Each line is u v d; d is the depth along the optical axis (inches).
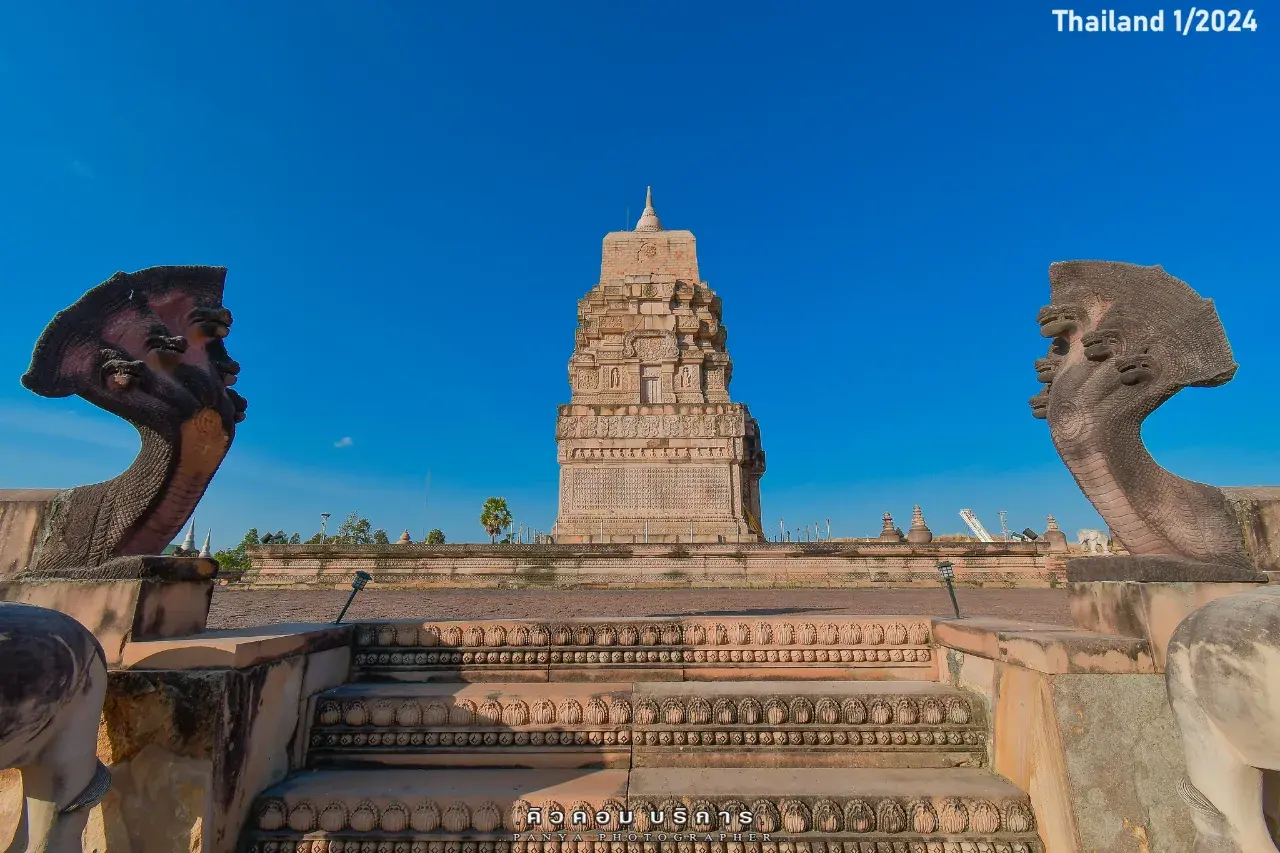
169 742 142.5
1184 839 138.0
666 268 1400.1
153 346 176.2
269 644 165.9
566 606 485.7
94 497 175.0
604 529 1115.9
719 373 1301.7
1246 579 153.2
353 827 156.0
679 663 218.2
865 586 808.3
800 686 204.2
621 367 1299.2
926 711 184.7
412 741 185.2
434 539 1882.4
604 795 159.2
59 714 114.5
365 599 594.6
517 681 215.2
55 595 158.4
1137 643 149.9
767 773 174.7
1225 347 162.1
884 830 154.6
